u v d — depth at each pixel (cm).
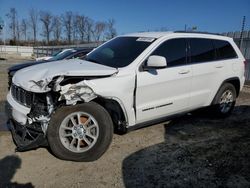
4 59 3584
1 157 385
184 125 547
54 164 371
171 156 404
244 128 538
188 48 493
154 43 446
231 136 491
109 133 379
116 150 419
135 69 410
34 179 334
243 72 605
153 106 436
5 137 454
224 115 593
